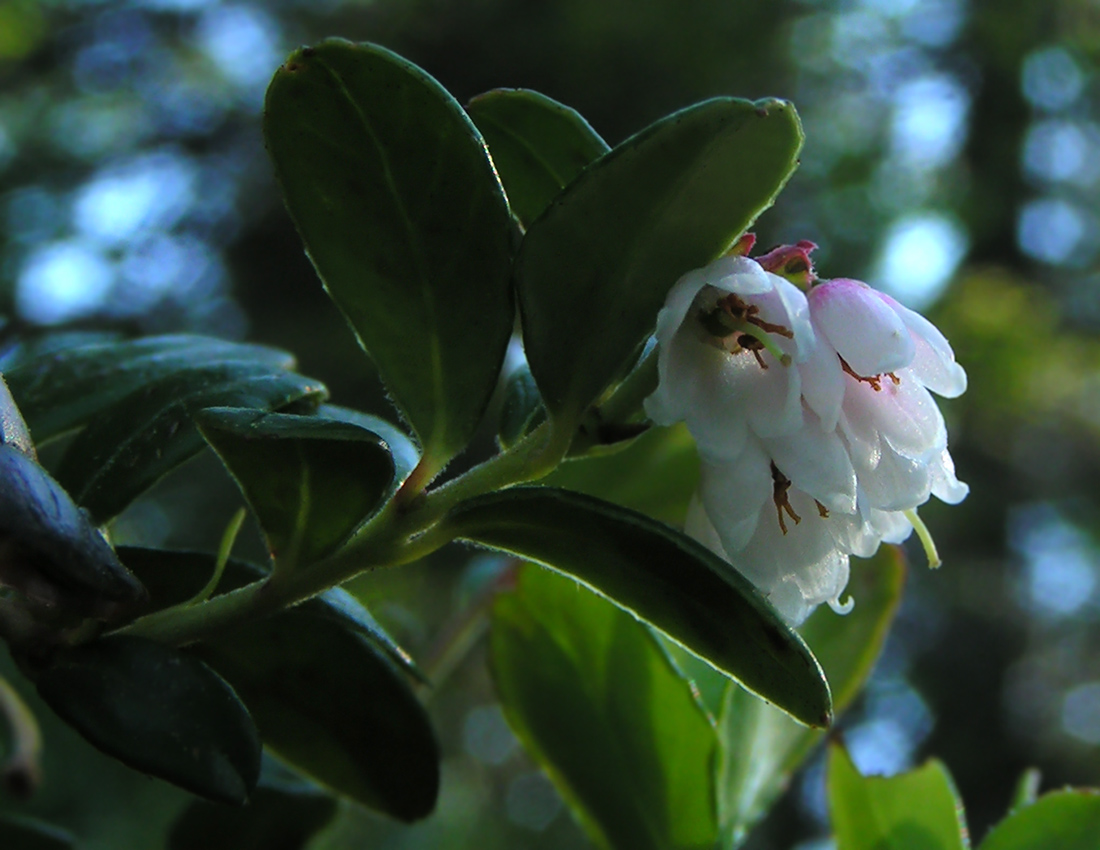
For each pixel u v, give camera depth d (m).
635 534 0.15
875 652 0.17
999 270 1.02
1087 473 0.96
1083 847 0.16
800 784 0.70
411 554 0.15
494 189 0.15
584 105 0.91
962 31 1.05
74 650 0.15
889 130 1.05
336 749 0.16
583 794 0.17
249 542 0.33
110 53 0.94
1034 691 0.92
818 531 0.15
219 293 0.83
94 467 0.15
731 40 0.91
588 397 0.15
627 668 0.16
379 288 0.15
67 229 0.83
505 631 0.17
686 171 0.15
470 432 0.15
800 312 0.15
